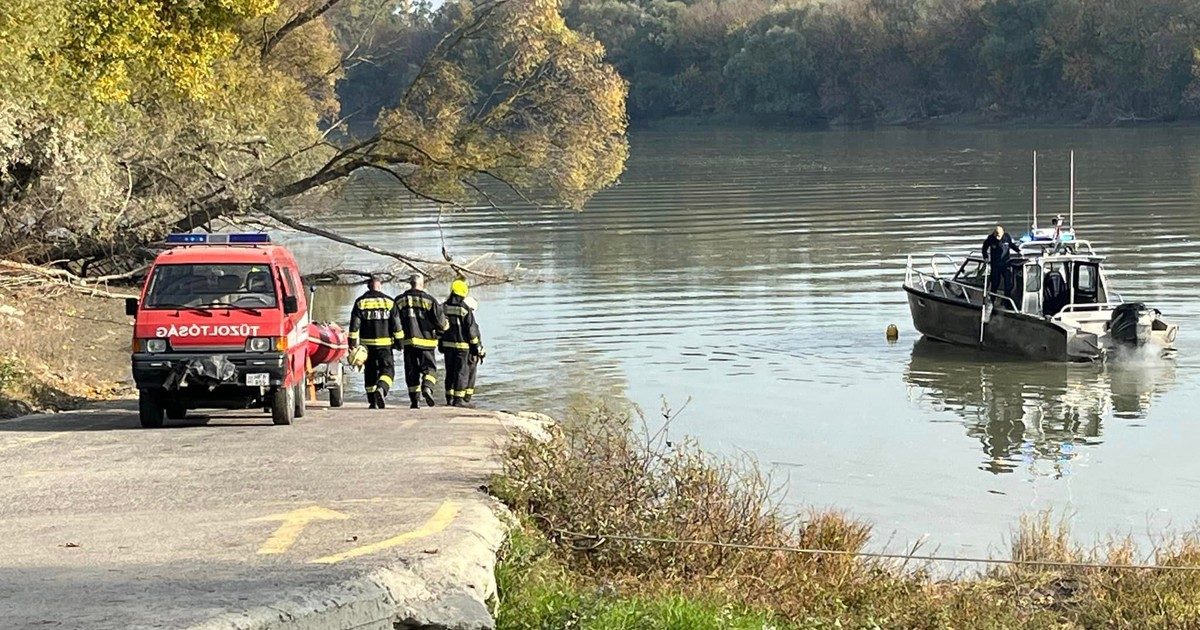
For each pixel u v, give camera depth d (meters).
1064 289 29.98
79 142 28.14
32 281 31.19
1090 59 115.50
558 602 9.05
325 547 9.32
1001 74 120.56
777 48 128.75
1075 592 11.80
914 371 27.17
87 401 20.75
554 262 43.12
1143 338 27.86
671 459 12.37
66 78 26.64
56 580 8.61
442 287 39.12
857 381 26.30
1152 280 36.56
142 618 7.57
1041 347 28.30
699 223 53.06
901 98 128.12
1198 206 54.09
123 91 27.75
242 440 15.48
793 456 20.14
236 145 36.59
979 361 28.31
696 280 38.78
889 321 32.47
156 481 12.73
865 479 18.70
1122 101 116.06
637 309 34.25
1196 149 86.38
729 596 10.05
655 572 10.46
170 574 8.66
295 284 17.83
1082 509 17.20
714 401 24.34
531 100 38.31
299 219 43.06
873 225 50.75
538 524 10.95
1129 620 11.11
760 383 25.95
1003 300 29.67
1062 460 20.02
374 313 19.59
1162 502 17.59
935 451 20.56
